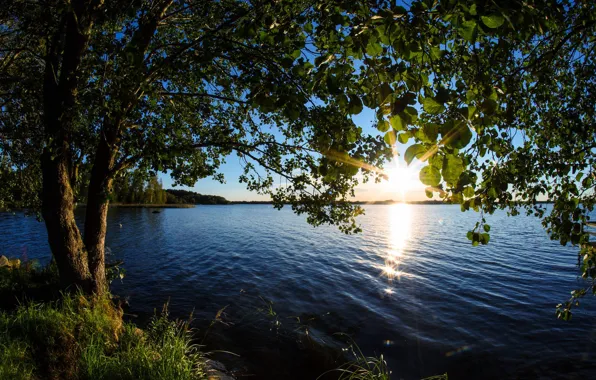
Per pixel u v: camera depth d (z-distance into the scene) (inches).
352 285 543.5
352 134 100.7
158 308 418.0
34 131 231.6
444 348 317.1
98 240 266.1
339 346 316.2
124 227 1540.4
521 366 286.8
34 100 249.9
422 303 447.8
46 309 211.9
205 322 368.2
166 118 244.4
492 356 301.7
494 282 560.7
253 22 87.7
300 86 99.1
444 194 70.6
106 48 164.2
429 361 294.5
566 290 509.4
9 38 258.7
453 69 84.9
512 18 54.1
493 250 904.9
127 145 219.0
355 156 105.0
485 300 461.1
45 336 183.6
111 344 206.2
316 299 464.4
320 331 351.3
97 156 260.2
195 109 291.1
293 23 99.9
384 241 1119.6
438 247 972.6
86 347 186.5
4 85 247.3
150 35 197.3
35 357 170.4
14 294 341.1
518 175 111.1
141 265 697.0
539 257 790.5
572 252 858.1
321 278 593.0
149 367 179.9
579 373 275.3
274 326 359.9
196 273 628.1
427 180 55.5
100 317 221.3
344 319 387.5
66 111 183.5
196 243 1061.8
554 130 135.9
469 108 55.4
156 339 242.2
